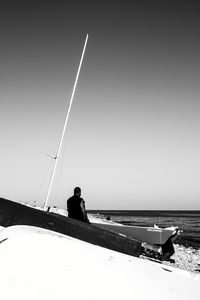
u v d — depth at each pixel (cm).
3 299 153
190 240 3284
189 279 256
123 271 209
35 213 265
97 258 208
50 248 194
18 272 169
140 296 190
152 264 258
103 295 176
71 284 174
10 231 207
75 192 668
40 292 162
